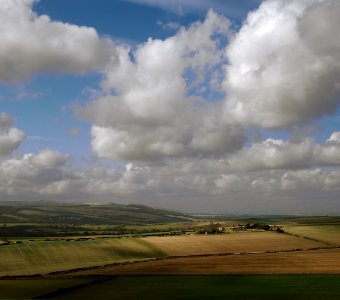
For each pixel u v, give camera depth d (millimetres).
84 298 49594
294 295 49562
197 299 48562
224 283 59156
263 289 53844
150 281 61875
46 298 49562
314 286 55062
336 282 57719
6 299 48906
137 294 51812
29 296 50812
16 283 61344
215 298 48938
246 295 50312
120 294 51875
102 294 52031
